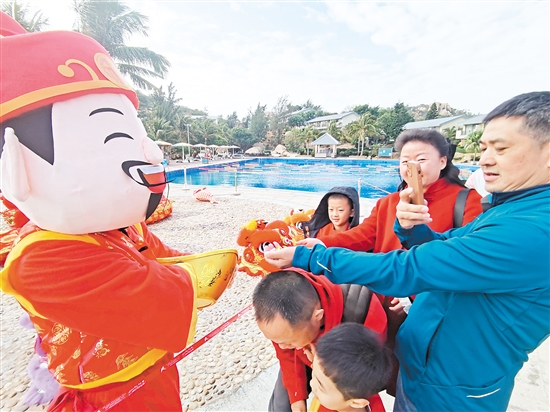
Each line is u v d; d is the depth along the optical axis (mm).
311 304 1052
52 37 983
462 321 987
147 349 1206
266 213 8625
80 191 961
